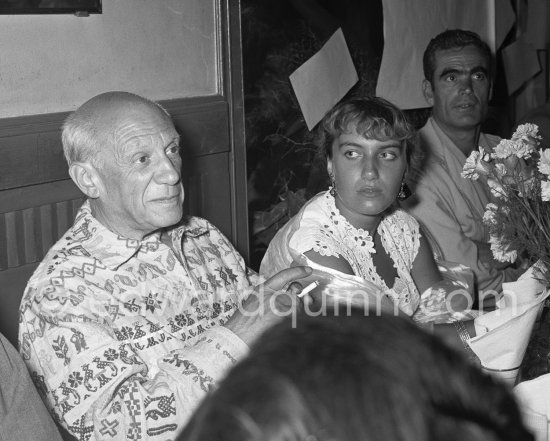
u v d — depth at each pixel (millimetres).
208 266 1768
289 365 415
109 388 1431
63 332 1471
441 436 390
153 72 2246
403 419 392
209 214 2486
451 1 3572
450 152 2695
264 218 2727
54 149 1918
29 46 1878
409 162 1935
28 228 1899
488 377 432
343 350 421
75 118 1592
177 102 2320
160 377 1461
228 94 2520
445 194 2607
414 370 414
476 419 401
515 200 1703
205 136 2416
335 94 2965
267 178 2723
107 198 1587
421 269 2010
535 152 1732
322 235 1784
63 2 1920
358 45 3082
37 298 1504
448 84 2736
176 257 1670
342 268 1752
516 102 4105
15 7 1808
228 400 409
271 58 2693
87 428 1444
